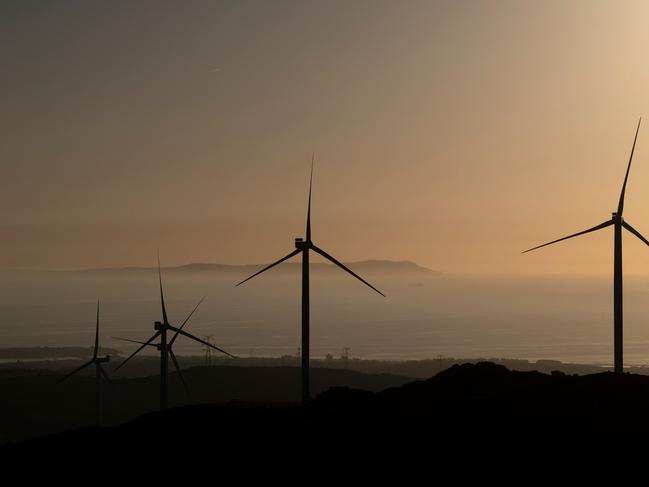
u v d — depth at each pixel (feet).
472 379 200.03
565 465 127.03
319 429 164.96
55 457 171.63
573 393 156.25
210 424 184.85
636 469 123.24
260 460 152.97
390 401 189.16
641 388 155.43
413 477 131.95
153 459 164.35
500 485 124.36
